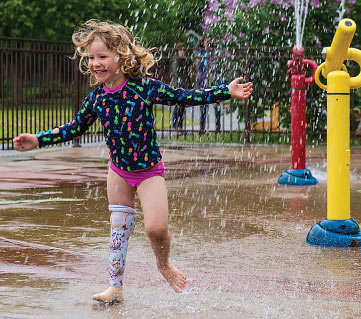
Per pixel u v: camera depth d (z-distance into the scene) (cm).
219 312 402
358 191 891
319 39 1689
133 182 425
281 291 446
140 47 423
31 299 425
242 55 1702
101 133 1889
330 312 401
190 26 2742
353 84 591
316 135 1719
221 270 499
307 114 1719
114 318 390
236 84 416
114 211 430
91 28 425
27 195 849
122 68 412
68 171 1098
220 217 712
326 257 543
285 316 394
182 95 414
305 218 709
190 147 1573
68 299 427
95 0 3409
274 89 1708
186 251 559
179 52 1886
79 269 499
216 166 1184
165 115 2516
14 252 549
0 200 808
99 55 411
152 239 419
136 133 417
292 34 1684
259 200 822
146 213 418
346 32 569
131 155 420
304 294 439
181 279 431
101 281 468
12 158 1307
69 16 3453
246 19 1697
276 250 566
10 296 430
